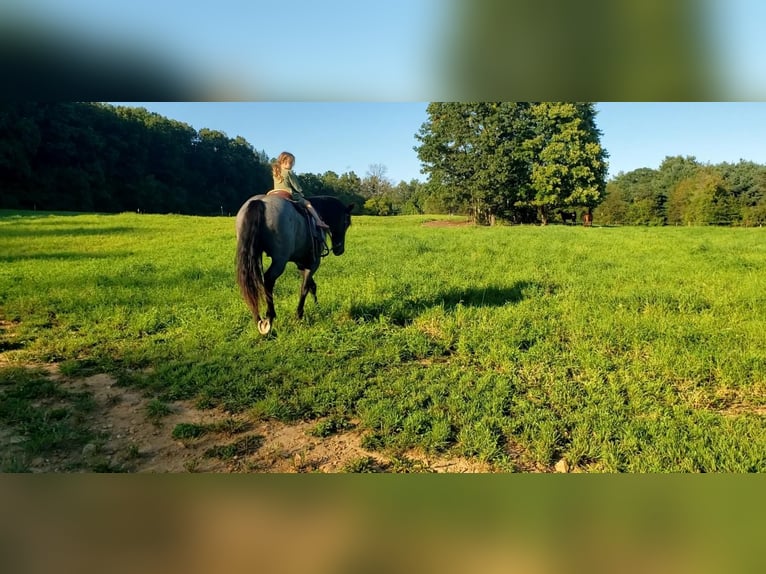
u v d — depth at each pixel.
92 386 5.16
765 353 5.65
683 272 10.64
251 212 5.40
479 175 39.06
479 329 6.58
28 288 9.22
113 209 55.28
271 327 6.03
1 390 4.99
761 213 43.41
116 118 58.47
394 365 5.62
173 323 7.14
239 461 3.86
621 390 4.95
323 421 4.39
